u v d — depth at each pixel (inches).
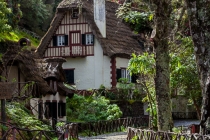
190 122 1205.7
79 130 933.8
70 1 1387.8
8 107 660.1
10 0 1489.9
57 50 1403.8
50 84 917.8
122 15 829.2
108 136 917.8
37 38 1803.6
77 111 1069.1
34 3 1845.5
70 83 1403.8
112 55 1336.1
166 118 597.9
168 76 599.2
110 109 1080.2
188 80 738.8
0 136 495.2
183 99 1331.2
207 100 427.5
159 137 565.0
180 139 527.8
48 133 650.2
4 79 764.6
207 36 409.1
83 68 1390.3
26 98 783.7
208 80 416.5
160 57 595.2
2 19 871.1
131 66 693.3
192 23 414.3
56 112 943.0
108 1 1534.2
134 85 1348.4
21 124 609.3
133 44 1504.7
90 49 1379.2
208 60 413.4
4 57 832.3
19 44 893.8
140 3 783.7
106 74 1360.7
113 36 1422.2
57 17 1398.9
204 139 432.8
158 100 600.7
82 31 1382.9
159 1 580.4
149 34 866.8
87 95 1224.2
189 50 756.0
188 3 414.6
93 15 1381.6
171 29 750.5
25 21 1852.9
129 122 1088.8
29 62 874.8
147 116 1210.6
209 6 406.3
